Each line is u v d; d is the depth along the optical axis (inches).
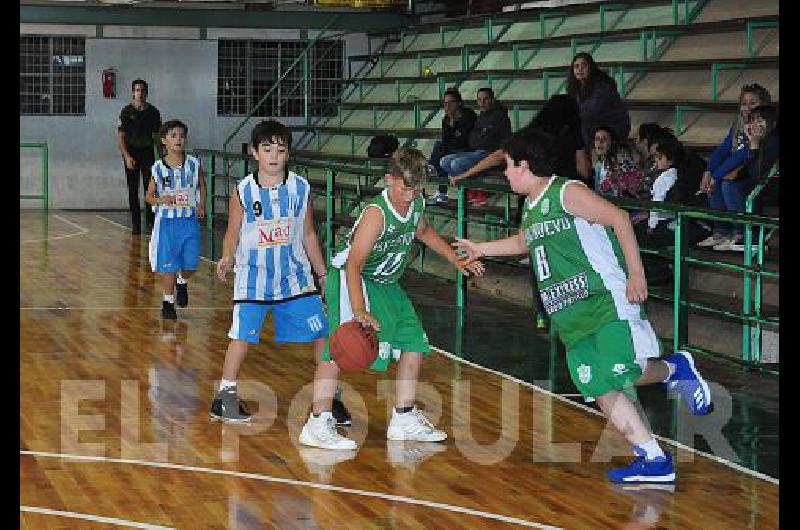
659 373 311.7
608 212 299.4
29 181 1099.9
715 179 494.9
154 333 518.3
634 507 289.3
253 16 1075.3
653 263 504.1
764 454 336.5
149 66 1113.4
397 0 1064.2
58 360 459.2
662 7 730.8
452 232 740.7
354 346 322.3
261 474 313.0
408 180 325.7
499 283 643.5
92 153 1107.9
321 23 1074.1
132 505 285.6
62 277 684.7
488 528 272.1
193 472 313.6
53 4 1048.8
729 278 499.8
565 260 305.7
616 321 303.7
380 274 338.6
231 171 1118.4
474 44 867.4
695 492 301.7
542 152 306.2
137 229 910.4
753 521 279.7
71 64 1099.9
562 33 808.9
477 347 491.8
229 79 1127.0
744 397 405.7
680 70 662.5
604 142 524.1
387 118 951.6
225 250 369.1
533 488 303.7
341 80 1047.6
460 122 728.3
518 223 589.0
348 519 277.0
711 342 482.9
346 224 789.9
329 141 1004.6
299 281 368.2
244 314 366.9
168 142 541.6
